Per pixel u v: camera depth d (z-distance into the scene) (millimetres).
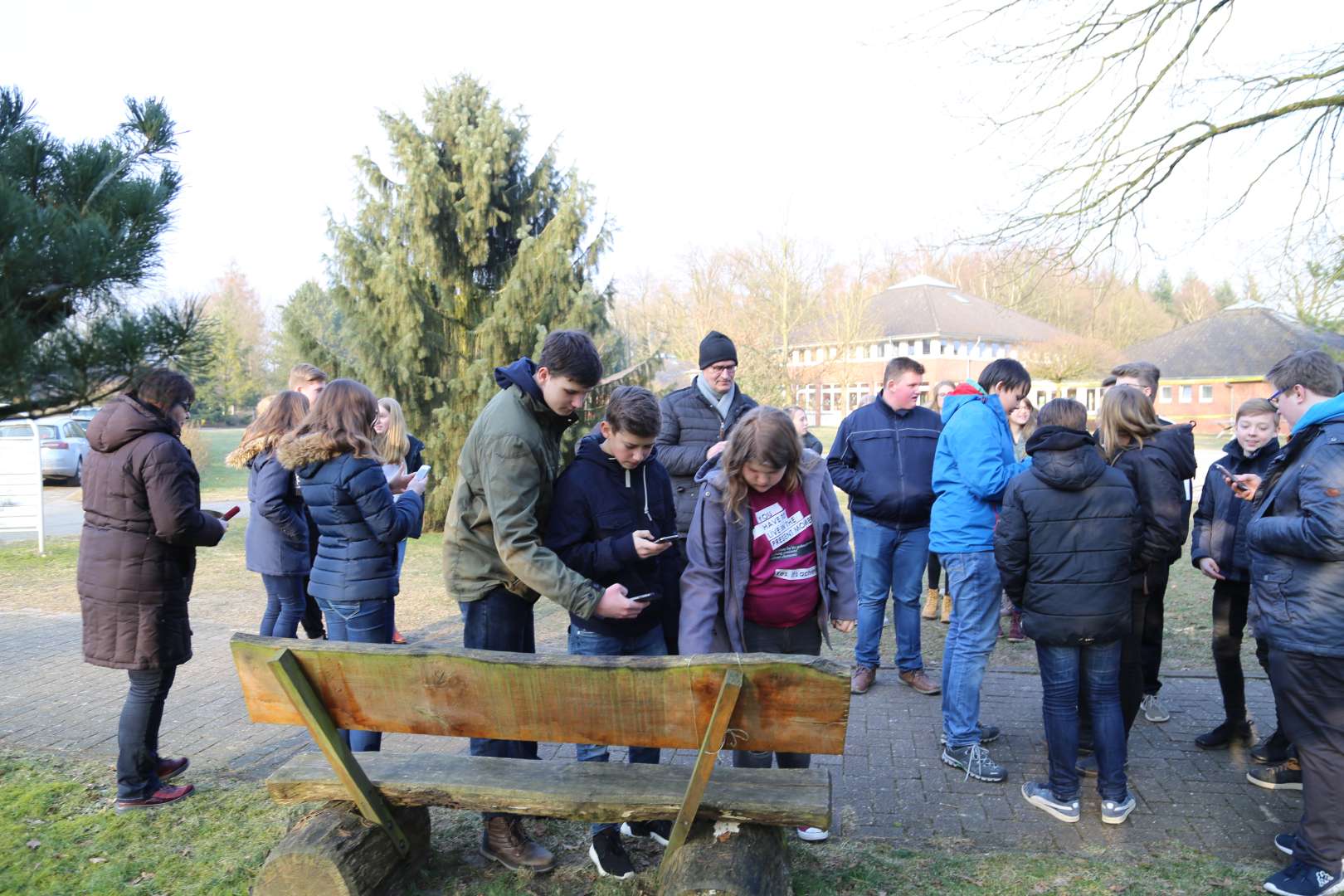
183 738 4477
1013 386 4387
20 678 5492
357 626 3631
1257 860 3158
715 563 3186
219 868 3117
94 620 3504
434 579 9047
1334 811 2832
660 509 3197
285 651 2643
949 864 3109
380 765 2941
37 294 3131
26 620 7102
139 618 3494
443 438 12109
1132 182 8297
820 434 33375
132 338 3141
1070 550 3369
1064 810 3504
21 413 3291
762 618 3229
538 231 12852
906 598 5180
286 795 2879
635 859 3186
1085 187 8414
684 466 4844
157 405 3529
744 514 3129
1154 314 43125
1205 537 4262
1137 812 3564
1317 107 7910
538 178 12680
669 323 29125
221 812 3553
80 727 4621
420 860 3076
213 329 3506
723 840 2604
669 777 2797
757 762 3270
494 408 2949
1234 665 4184
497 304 11992
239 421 50688
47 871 3111
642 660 2477
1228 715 4215
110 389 3326
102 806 3635
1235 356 40062
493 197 12383
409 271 11758
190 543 3564
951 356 47719
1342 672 2811
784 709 2463
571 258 12375
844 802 3711
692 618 3150
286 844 2725
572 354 2871
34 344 3068
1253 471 4105
